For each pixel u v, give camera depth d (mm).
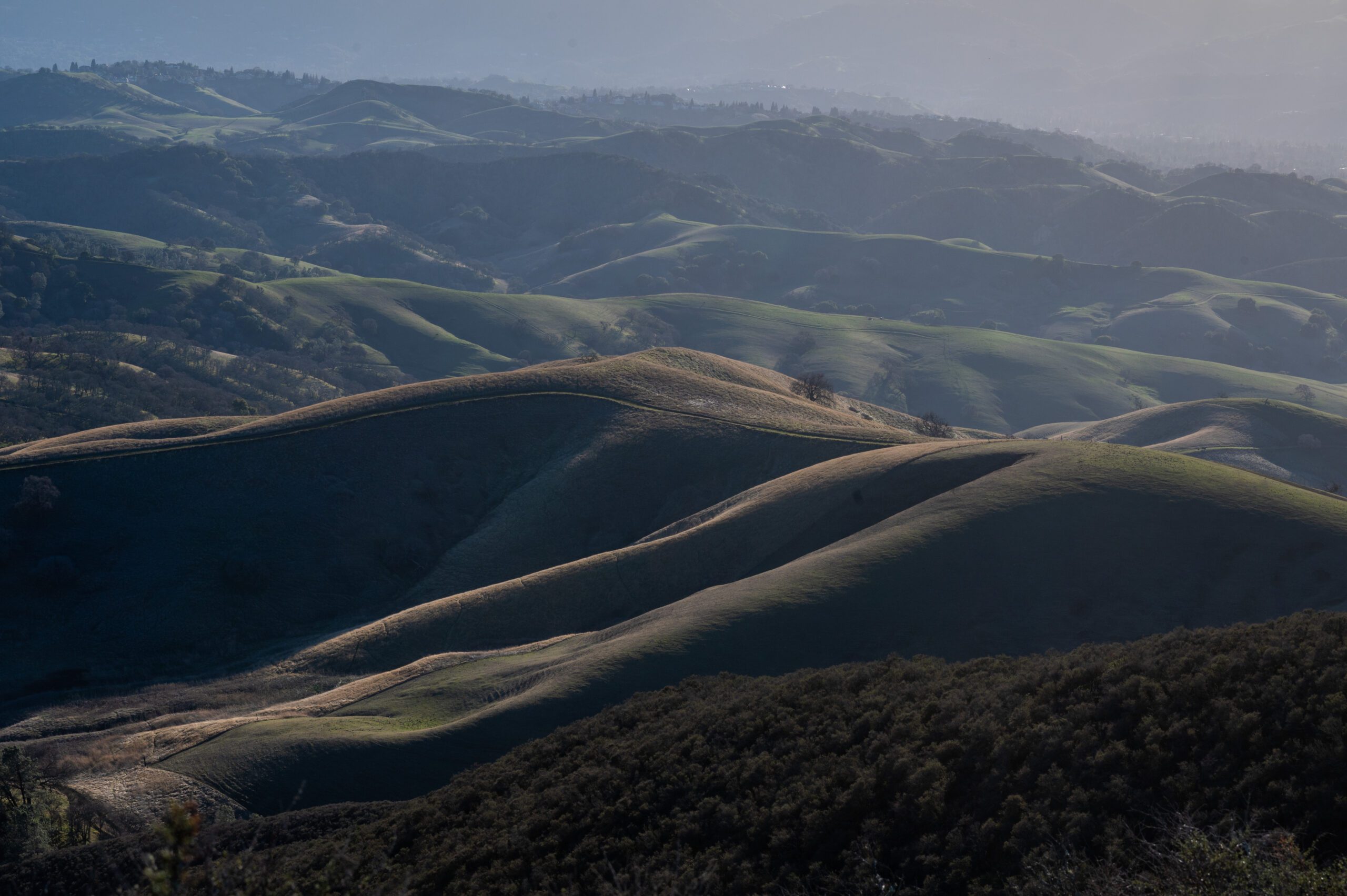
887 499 67312
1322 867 12758
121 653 69750
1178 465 59844
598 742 28781
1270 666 18438
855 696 25859
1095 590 50594
